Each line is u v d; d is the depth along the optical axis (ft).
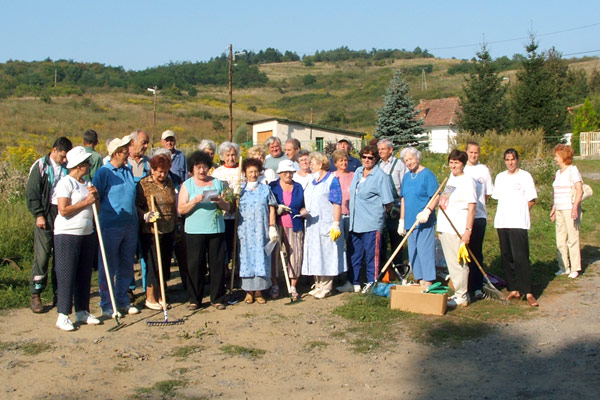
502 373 16.66
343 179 27.43
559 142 113.80
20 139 142.31
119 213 22.40
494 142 87.86
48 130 167.32
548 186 56.44
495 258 31.42
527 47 115.96
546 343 18.88
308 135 131.23
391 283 24.95
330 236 24.71
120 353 18.66
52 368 17.52
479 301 23.93
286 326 21.43
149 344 19.61
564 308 22.66
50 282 27.45
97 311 23.85
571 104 189.06
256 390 15.92
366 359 18.03
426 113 165.17
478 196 24.25
